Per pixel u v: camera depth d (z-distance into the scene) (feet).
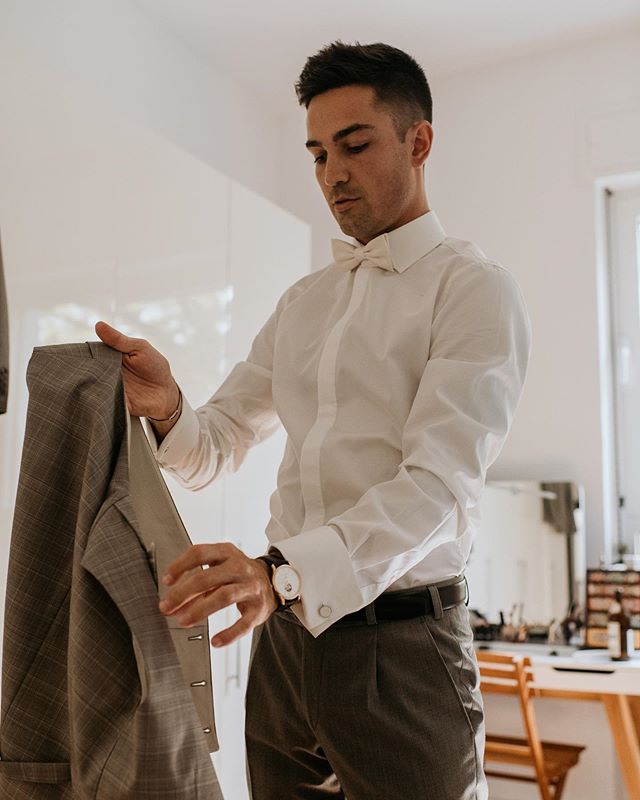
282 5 11.03
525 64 12.44
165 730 2.81
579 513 11.25
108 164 7.28
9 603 3.20
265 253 9.55
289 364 4.73
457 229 12.67
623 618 10.20
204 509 8.23
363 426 4.28
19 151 6.39
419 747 3.93
